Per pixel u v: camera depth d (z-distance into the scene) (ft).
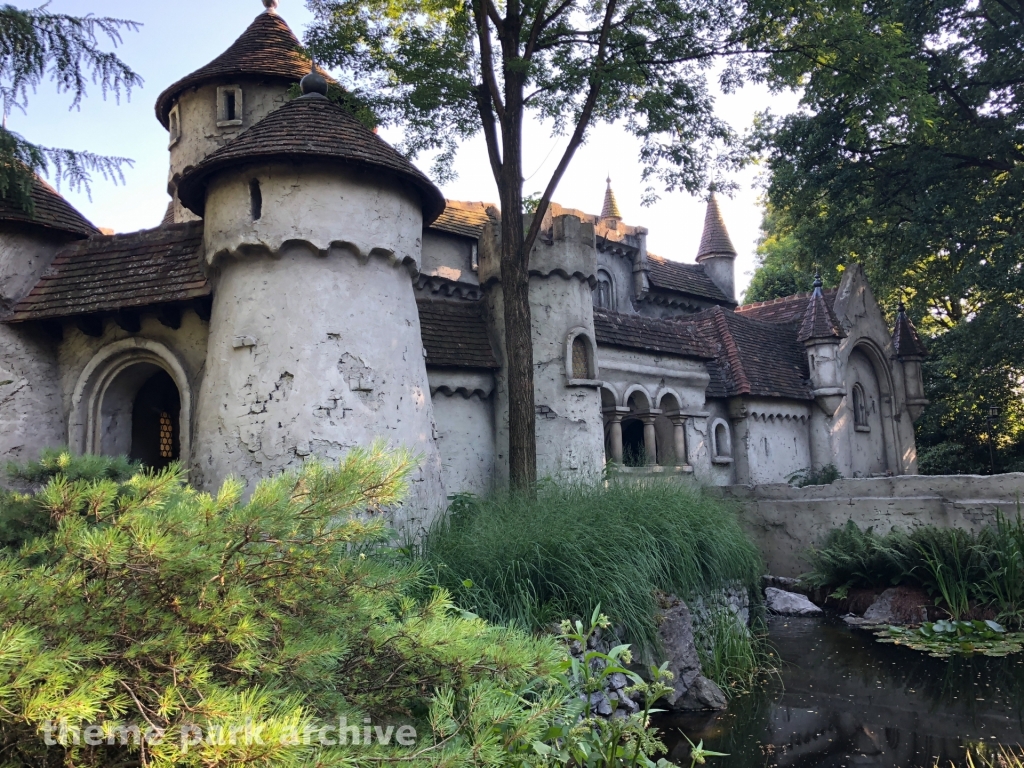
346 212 34.19
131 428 41.01
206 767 9.18
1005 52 76.69
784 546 52.70
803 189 82.38
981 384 90.38
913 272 98.12
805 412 77.10
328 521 12.69
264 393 32.58
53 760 10.03
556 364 47.44
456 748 10.57
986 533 42.16
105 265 38.73
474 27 44.06
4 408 36.65
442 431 46.09
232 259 34.53
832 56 43.91
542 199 42.06
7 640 8.48
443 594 14.07
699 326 77.77
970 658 33.99
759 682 31.50
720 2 42.70
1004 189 73.67
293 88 41.60
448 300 50.14
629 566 28.17
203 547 10.89
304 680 11.66
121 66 29.81
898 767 22.36
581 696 22.39
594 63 41.04
